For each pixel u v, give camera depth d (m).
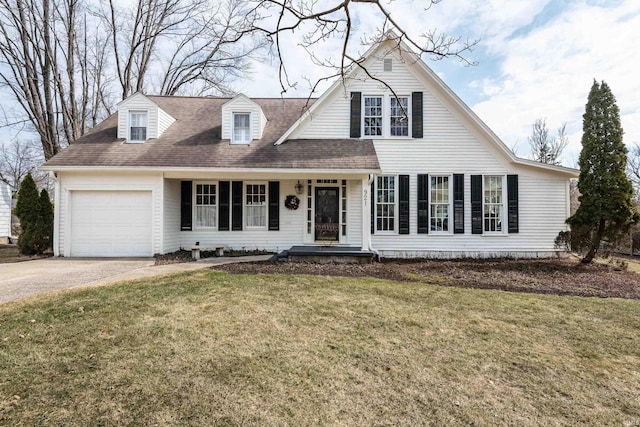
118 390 2.94
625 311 5.43
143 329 4.29
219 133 12.72
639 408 2.85
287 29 5.15
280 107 14.79
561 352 3.90
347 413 2.69
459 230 11.84
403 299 5.92
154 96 15.18
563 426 2.60
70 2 18.88
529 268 9.58
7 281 6.91
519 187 11.94
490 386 3.15
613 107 9.93
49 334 4.10
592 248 10.16
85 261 9.93
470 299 6.00
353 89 12.19
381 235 11.88
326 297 5.90
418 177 11.98
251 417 2.60
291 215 12.16
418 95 12.05
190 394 2.89
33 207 11.67
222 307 5.21
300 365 3.46
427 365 3.53
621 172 9.72
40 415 2.59
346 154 11.23
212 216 12.31
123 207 11.03
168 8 20.95
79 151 11.32
